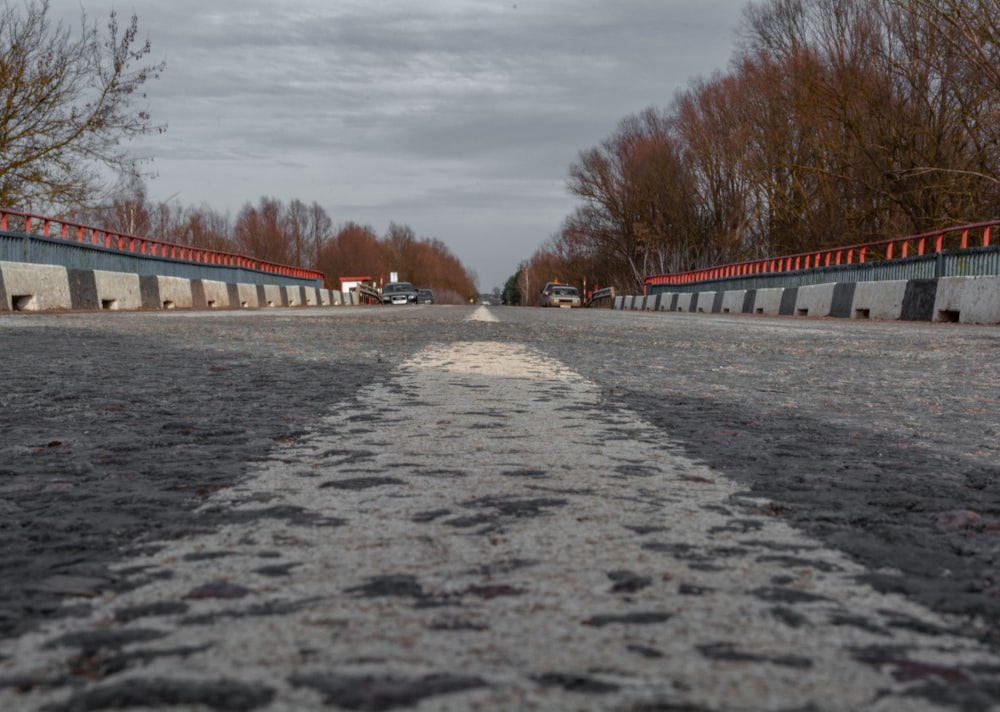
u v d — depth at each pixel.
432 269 159.38
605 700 1.00
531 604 1.37
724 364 6.79
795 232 40.00
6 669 1.10
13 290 15.21
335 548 1.70
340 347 7.96
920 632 1.26
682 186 54.16
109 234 20.47
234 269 30.92
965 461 2.87
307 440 3.09
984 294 15.68
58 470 2.53
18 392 4.42
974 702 1.01
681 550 1.71
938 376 6.01
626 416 3.82
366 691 1.02
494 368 6.11
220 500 2.14
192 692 1.02
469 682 1.06
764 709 0.98
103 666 1.11
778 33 38.56
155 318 13.93
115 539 1.77
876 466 2.73
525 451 2.89
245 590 1.44
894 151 31.22
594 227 65.94
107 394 4.37
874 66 31.44
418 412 3.84
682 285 41.59
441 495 2.21
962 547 1.77
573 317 21.73
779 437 3.31
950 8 25.55
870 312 20.17
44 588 1.44
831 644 1.21
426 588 1.45
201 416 3.67
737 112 45.78
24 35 23.80
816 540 1.80
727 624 1.29
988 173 29.50
